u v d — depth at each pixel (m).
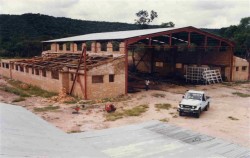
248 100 28.69
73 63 31.08
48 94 30.58
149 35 31.73
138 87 34.69
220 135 17.38
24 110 12.03
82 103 25.92
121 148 10.93
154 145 11.38
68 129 18.42
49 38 86.12
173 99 28.64
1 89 31.48
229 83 40.00
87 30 117.56
